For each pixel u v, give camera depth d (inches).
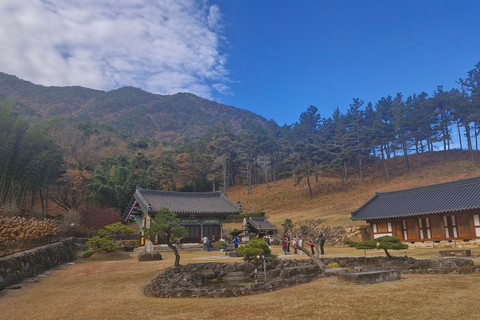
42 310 323.9
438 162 2623.0
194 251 1248.8
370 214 1253.1
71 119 4527.6
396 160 3041.3
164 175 2731.3
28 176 1434.5
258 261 652.1
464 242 991.6
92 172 2566.4
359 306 273.4
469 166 2319.1
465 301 270.8
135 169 2783.0
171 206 1448.1
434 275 418.6
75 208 1913.1
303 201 2519.7
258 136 3651.6
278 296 342.3
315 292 347.9
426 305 264.5
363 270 502.6
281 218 2162.9
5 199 1300.4
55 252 768.3
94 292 424.2
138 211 1592.0
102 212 1820.9
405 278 408.5
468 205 967.0
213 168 3122.5
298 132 4114.2
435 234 1090.7
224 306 309.6
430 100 2738.7
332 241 1449.3
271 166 3472.0
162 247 1330.0
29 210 1489.9
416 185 2202.3
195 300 351.3
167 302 346.0
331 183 2694.4
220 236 1498.5
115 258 957.8
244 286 384.2
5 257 517.0
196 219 1471.5
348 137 2940.5
